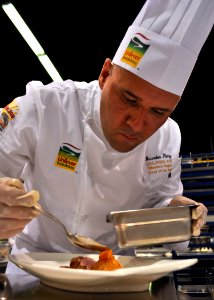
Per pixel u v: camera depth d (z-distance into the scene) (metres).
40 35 4.05
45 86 1.83
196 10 1.52
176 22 1.52
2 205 1.25
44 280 1.17
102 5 3.72
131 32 1.53
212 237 2.43
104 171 1.72
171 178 1.95
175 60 1.49
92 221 1.79
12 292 1.09
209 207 2.63
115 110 1.47
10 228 1.27
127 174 1.76
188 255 2.11
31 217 1.27
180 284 1.70
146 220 1.19
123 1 3.66
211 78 4.37
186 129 4.88
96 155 1.71
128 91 1.41
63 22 3.92
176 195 1.94
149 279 1.11
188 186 2.71
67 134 1.74
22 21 3.87
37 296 1.04
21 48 4.38
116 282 1.08
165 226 1.21
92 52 4.27
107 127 1.55
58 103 1.77
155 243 1.20
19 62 4.57
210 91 4.54
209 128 4.81
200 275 1.75
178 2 1.53
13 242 1.91
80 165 1.74
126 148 1.55
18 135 1.67
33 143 1.70
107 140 1.61
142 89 1.41
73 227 1.75
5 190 1.23
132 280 1.08
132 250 1.92
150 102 1.42
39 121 1.71
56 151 1.72
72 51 4.27
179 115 4.83
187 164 2.75
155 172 1.86
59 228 1.75
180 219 1.23
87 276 1.02
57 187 1.73
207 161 2.73
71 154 1.74
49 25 3.95
